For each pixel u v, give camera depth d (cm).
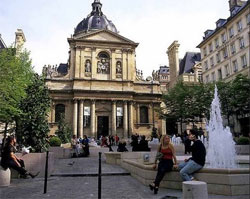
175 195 746
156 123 4962
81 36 4938
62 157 2133
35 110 1415
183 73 5838
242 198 698
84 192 827
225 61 4231
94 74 4875
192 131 812
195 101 3750
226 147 1275
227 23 4119
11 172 1087
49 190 862
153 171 898
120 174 1202
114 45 5072
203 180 779
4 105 1939
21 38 4912
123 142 1945
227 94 3284
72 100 4706
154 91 5106
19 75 2125
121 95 4841
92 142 3159
